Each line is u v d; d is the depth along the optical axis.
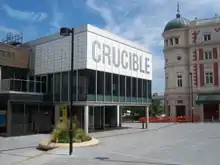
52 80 27.55
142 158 13.54
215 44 47.62
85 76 24.75
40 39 29.17
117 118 34.31
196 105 48.12
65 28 15.50
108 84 27.27
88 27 25.09
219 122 43.72
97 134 25.47
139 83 32.28
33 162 13.00
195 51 49.19
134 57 31.62
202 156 14.00
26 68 29.55
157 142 19.88
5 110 24.42
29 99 25.42
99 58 26.23
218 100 45.47
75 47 25.69
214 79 47.41
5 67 27.86
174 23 51.28
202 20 49.09
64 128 18.75
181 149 16.44
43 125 26.81
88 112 27.08
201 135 24.42
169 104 50.81
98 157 13.85
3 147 17.83
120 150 16.16
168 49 51.38
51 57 27.78
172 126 36.12
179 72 50.16
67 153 15.06
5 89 24.66
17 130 24.50
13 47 28.44
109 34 27.77
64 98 26.30
